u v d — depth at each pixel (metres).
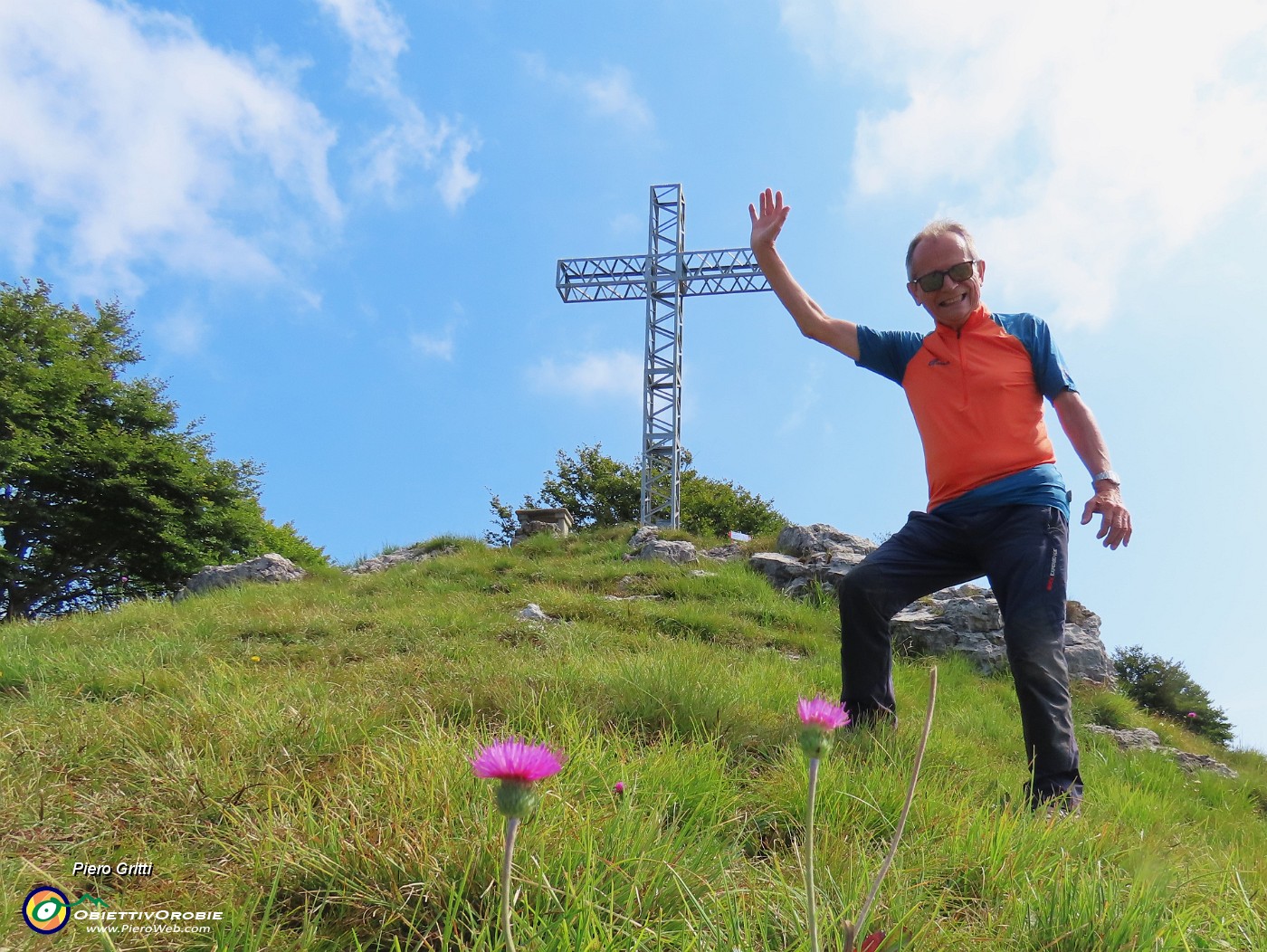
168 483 23.11
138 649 5.62
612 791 2.32
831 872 2.11
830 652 8.20
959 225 3.79
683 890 1.83
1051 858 2.35
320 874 1.92
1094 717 8.73
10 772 2.61
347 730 3.05
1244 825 5.31
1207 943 1.89
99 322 25.61
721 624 8.84
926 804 2.67
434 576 12.27
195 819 2.35
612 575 12.02
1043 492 3.49
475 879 1.85
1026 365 3.69
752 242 4.12
